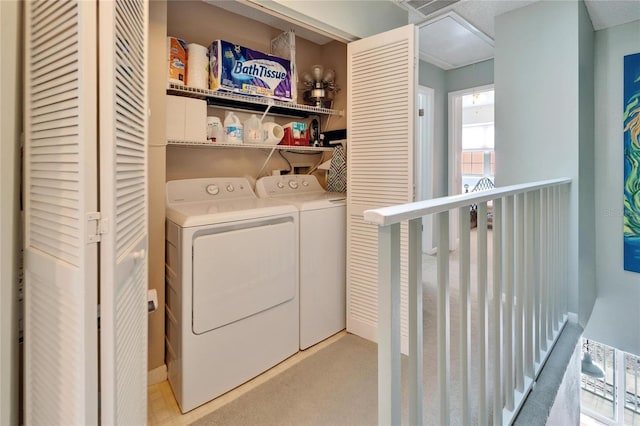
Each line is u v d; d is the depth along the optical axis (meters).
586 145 2.51
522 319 1.49
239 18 2.40
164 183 1.71
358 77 2.11
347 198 2.22
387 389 0.80
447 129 4.05
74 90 0.70
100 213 0.73
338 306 2.25
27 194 0.86
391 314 0.78
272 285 1.83
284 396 1.64
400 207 0.82
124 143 0.86
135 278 1.02
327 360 1.94
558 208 2.09
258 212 1.75
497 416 1.29
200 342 1.55
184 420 1.48
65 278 0.73
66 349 0.74
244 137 2.29
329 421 1.48
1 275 0.82
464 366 1.06
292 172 2.78
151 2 1.64
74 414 0.72
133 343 1.01
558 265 2.12
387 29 2.37
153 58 1.65
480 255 1.14
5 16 0.81
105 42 0.72
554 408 1.66
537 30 2.45
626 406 3.15
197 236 1.54
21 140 0.86
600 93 2.70
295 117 2.77
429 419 1.49
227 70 2.01
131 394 1.00
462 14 2.62
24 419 0.89
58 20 0.74
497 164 2.71
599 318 2.81
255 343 1.77
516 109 2.59
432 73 3.83
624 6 2.37
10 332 0.84
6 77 0.81
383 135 1.99
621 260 2.66
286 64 2.32
